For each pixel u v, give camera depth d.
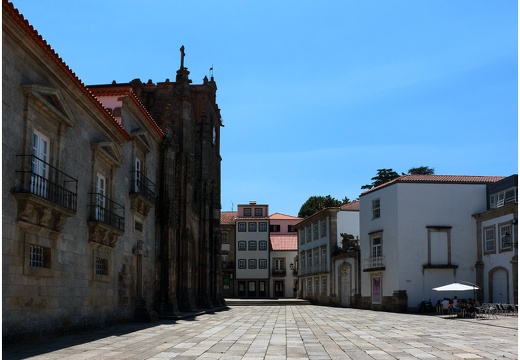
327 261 58.75
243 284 80.69
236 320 29.05
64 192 17.09
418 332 21.33
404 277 41.09
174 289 30.41
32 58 15.17
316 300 62.94
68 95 17.81
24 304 14.65
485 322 27.59
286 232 89.00
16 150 14.27
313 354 14.12
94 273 20.14
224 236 81.62
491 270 38.84
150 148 28.53
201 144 44.62
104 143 20.41
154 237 29.33
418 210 41.91
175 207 32.34
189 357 13.18
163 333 19.78
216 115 50.72
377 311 42.84
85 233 19.28
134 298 25.48
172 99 36.03
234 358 13.14
